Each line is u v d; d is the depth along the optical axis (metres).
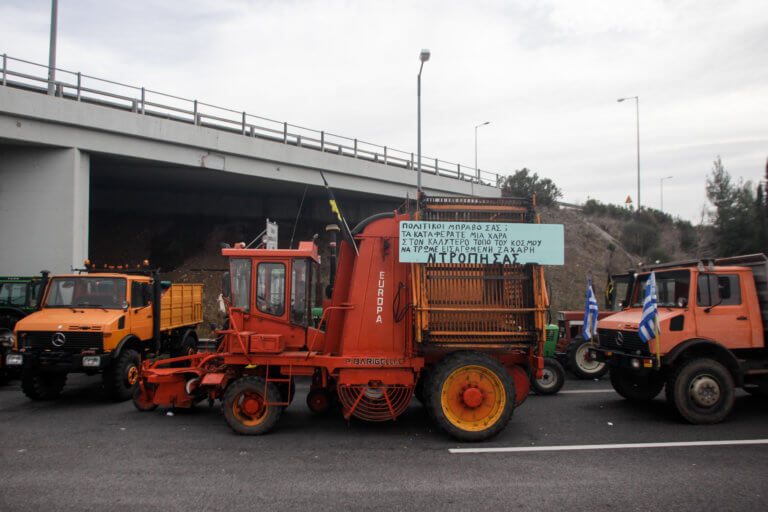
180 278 20.84
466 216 6.64
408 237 6.33
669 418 7.38
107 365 8.38
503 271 6.46
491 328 6.38
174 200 23.77
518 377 6.91
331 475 4.96
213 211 24.17
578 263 27.27
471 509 4.16
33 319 8.66
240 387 6.48
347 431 6.65
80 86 14.57
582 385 10.27
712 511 4.14
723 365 7.34
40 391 8.57
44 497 4.39
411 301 6.46
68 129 14.22
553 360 9.23
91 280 9.37
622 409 7.98
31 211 14.14
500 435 6.47
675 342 7.30
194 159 16.98
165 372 7.40
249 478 4.87
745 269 7.63
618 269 26.47
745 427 6.84
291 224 25.05
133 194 23.22
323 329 7.20
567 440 6.23
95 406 8.28
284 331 6.94
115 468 5.15
